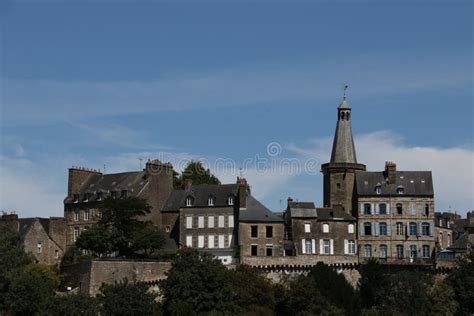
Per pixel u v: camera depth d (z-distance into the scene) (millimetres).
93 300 136625
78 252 164625
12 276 142125
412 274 148625
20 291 138250
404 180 161500
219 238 162625
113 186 173500
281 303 143125
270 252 158625
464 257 153875
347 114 176625
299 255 155500
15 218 170875
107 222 159500
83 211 173875
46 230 172375
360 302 144875
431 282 150000
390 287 146125
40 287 139625
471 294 145375
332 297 143250
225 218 163000
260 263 155500
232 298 140125
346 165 170500
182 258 142250
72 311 134500
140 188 170000
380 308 143750
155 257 157500
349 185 170000
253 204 161750
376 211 160000
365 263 152250
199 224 164000
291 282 145875
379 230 159375
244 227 158750
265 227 159250
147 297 137250
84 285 149750
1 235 151625
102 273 149375
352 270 156250
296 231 159375
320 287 144500
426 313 143625
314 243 159125
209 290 139375
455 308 144875
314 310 140000
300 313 140000
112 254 160750
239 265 150875
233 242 161625
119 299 135250
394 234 159000
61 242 173250
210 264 141750
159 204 170375
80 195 175375
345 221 160250
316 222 159875
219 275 140125
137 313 135125
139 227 159125
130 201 159000
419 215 159250
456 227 184000
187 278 138750
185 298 138250
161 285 142000
